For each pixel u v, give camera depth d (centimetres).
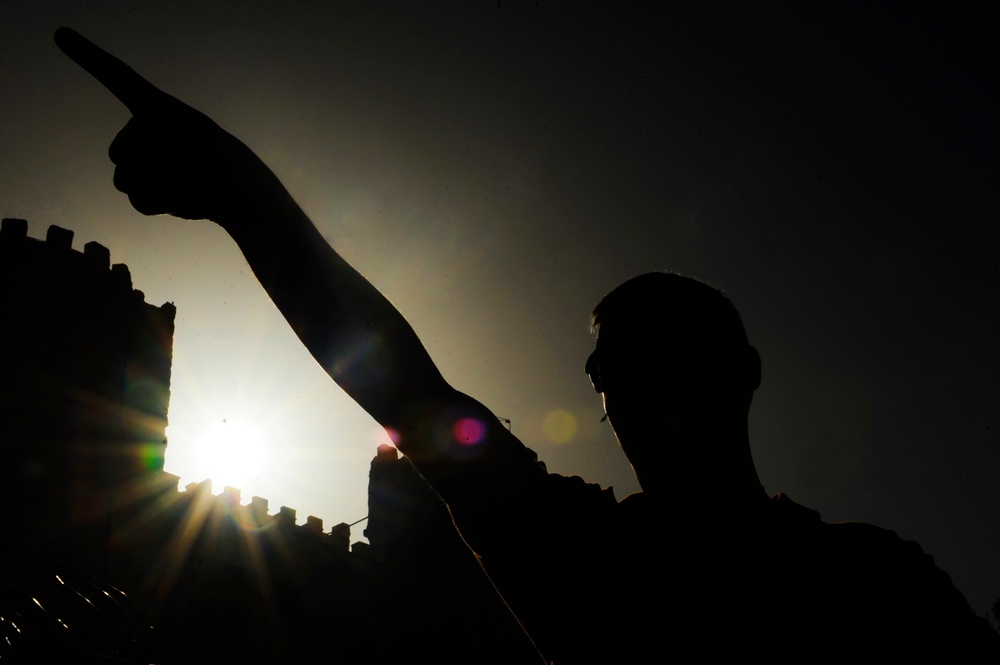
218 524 2234
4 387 2048
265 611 2184
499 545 97
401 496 2730
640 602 95
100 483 2106
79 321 2306
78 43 86
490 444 96
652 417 104
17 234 2286
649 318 106
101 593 202
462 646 2448
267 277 92
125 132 86
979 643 93
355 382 95
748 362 108
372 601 2452
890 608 93
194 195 88
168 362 2523
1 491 1909
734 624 93
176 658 1923
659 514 102
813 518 104
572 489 102
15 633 154
